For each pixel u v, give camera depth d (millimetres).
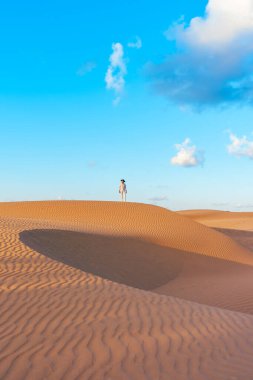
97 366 5426
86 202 42469
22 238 18906
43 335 6426
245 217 77062
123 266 20609
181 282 19391
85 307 8211
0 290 9062
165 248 26219
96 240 24141
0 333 6406
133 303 8930
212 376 5355
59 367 5316
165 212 38031
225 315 8664
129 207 39812
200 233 31094
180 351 6172
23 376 5004
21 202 46219
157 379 5172
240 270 23516
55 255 18484
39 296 8789
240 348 6496
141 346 6258
